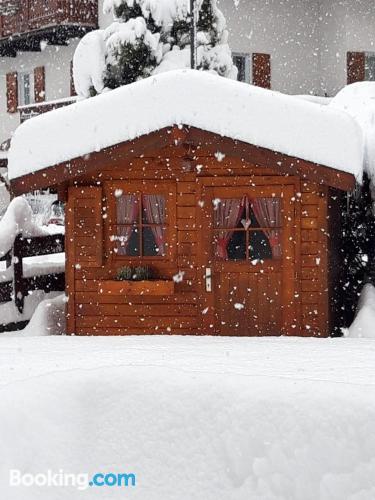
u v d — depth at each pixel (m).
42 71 28.94
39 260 18.14
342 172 10.68
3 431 4.68
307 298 11.40
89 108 10.98
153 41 17.70
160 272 11.66
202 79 10.72
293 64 24.20
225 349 8.36
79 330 11.78
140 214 11.67
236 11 23.19
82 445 4.71
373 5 24.00
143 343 9.29
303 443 4.43
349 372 6.19
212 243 11.55
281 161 10.73
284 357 7.41
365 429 4.39
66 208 11.77
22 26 27.58
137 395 4.82
